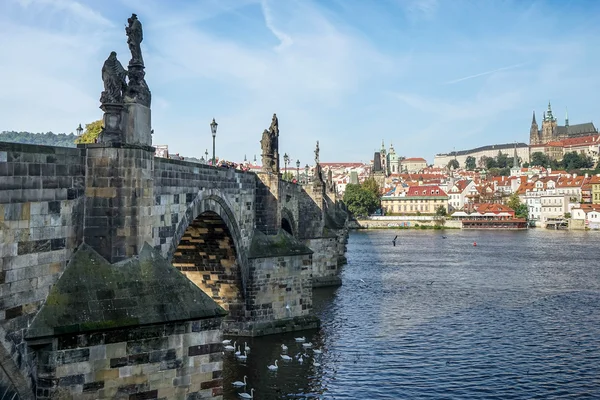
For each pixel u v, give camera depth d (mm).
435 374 58719
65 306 31812
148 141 37312
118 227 34844
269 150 75000
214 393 35531
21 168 30047
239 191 66062
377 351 66062
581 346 70188
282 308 72125
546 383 56812
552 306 94875
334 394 52312
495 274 133500
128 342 33062
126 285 34125
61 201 33000
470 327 79125
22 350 29969
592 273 135875
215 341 35688
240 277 67625
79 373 31656
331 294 104500
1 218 28734
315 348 66312
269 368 58438
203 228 62031
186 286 35969
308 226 113312
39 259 31344
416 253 182125
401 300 98938
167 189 44156
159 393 33906
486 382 56719
